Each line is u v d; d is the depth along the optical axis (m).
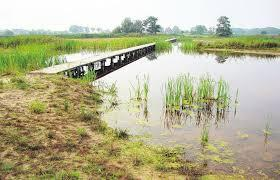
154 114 8.96
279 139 7.17
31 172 4.65
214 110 9.51
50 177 4.55
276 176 5.32
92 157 5.46
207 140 6.91
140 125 7.93
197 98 10.33
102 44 31.27
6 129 6.03
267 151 6.42
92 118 7.68
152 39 44.59
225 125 8.14
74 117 7.64
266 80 14.75
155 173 5.15
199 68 18.55
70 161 5.20
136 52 25.78
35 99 8.59
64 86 10.45
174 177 5.07
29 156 5.16
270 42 32.66
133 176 4.93
